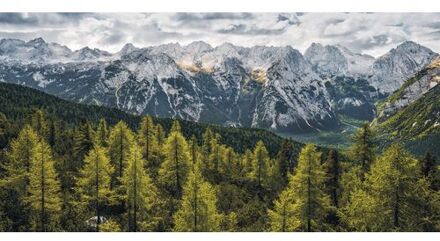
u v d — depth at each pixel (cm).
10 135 7662
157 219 5106
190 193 4481
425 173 4662
